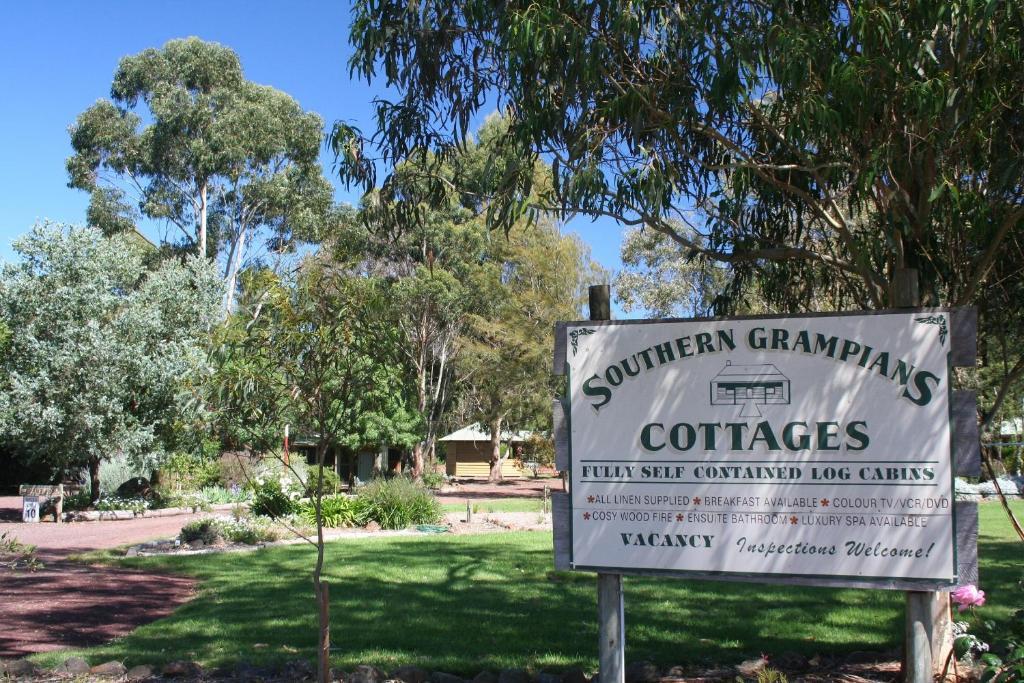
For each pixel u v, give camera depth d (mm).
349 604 10141
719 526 5254
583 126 6918
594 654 7648
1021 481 27359
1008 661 5176
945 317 5016
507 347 34750
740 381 5301
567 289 34125
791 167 6855
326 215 39375
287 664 7023
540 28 6418
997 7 6074
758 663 6980
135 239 42281
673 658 7367
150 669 6906
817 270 8812
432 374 40281
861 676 6602
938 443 4965
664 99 7020
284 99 40531
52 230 23922
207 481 30172
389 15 7441
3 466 35031
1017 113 6801
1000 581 11367
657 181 6371
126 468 28266
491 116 29812
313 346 5441
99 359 22969
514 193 6992
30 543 17078
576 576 12328
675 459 5355
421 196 8031
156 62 39656
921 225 6645
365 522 20344
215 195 41375
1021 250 7055
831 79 6176
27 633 8742
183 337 24953
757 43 6566
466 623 9023
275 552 15531
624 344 5508
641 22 6691
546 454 33344
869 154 6469
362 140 7695
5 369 23312
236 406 5512
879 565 4996
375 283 6430
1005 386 7012
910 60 6055
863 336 5129
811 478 5133
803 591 10820
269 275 5520
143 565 14008
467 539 17594
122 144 39969
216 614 9570
